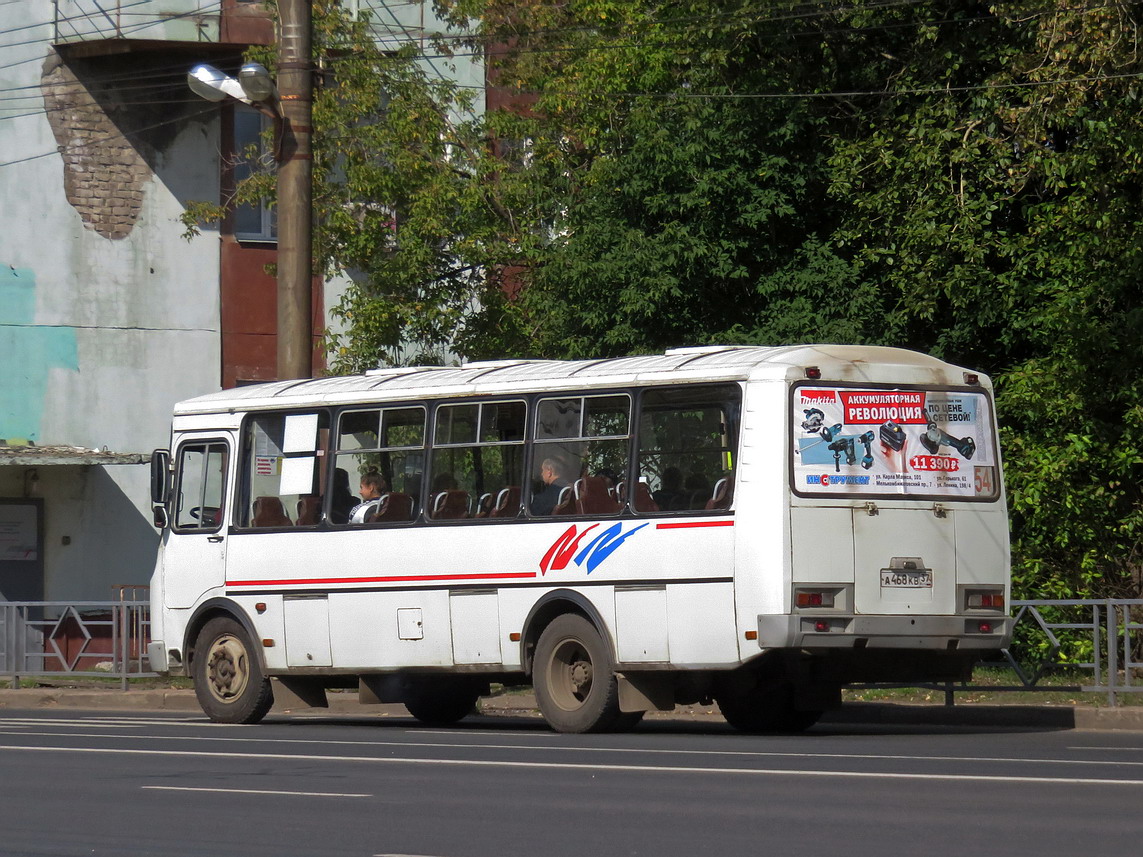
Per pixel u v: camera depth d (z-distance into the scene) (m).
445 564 35.88
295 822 20.34
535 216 58.56
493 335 59.31
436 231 57.19
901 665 32.72
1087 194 48.09
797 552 31.31
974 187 50.47
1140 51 45.84
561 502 34.41
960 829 18.64
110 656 49.69
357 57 59.53
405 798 22.34
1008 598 33.34
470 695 40.22
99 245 67.88
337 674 37.47
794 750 28.62
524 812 20.78
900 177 51.03
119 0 65.69
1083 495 48.34
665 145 51.62
